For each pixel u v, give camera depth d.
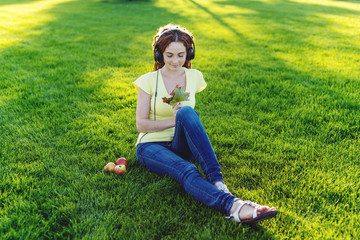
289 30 8.95
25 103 3.71
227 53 6.31
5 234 1.81
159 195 2.20
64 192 2.23
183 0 18.59
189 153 2.34
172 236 1.89
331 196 2.24
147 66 5.40
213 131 3.17
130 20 10.91
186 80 2.35
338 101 3.79
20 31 8.11
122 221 1.96
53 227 1.94
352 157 2.71
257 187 2.35
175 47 2.08
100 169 2.53
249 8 14.74
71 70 5.02
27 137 3.01
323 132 3.11
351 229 1.92
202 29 9.18
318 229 1.94
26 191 2.24
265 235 1.86
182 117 2.08
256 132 3.13
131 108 3.70
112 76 4.84
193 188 1.99
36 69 5.02
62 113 3.51
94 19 10.95
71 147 2.84
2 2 16.14
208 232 1.86
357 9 15.32
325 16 12.14
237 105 3.86
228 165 2.63
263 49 6.70
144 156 2.31
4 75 4.63
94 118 3.44
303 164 2.61
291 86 4.39
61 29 8.63
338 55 6.21
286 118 3.47
